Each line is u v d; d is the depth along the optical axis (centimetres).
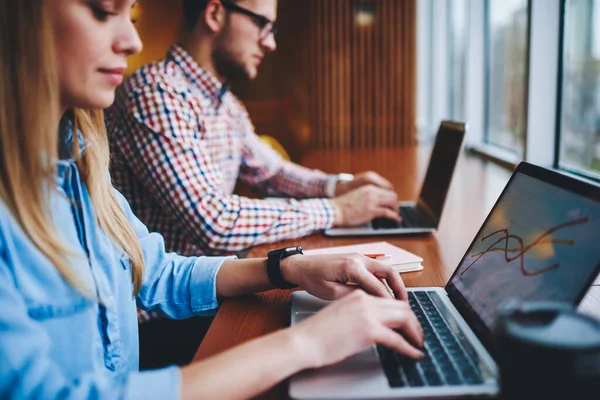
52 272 77
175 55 178
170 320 165
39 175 76
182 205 157
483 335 84
